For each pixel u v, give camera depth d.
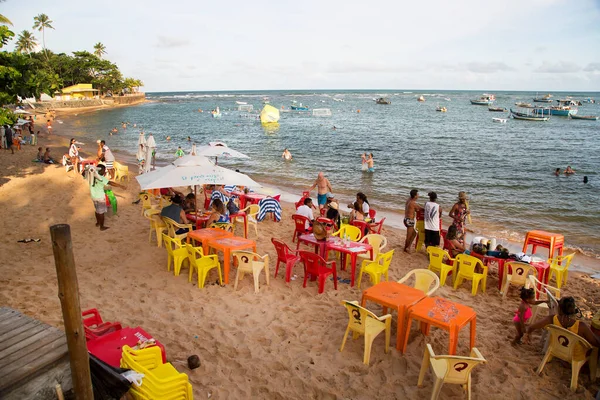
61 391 3.85
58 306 7.29
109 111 86.75
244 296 7.99
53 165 21.88
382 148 34.59
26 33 98.88
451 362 4.97
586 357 5.59
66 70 98.56
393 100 157.88
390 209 17.05
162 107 105.38
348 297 8.12
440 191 20.12
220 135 44.72
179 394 4.56
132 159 28.64
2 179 18.00
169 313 7.28
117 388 4.14
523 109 95.88
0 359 3.82
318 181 14.47
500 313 7.77
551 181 22.25
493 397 5.40
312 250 10.82
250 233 12.14
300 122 62.03
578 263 11.27
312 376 5.75
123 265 9.25
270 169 25.55
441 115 78.94
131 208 14.19
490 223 15.09
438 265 9.11
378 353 6.29
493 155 31.12
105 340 5.28
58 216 12.83
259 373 5.78
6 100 14.33
